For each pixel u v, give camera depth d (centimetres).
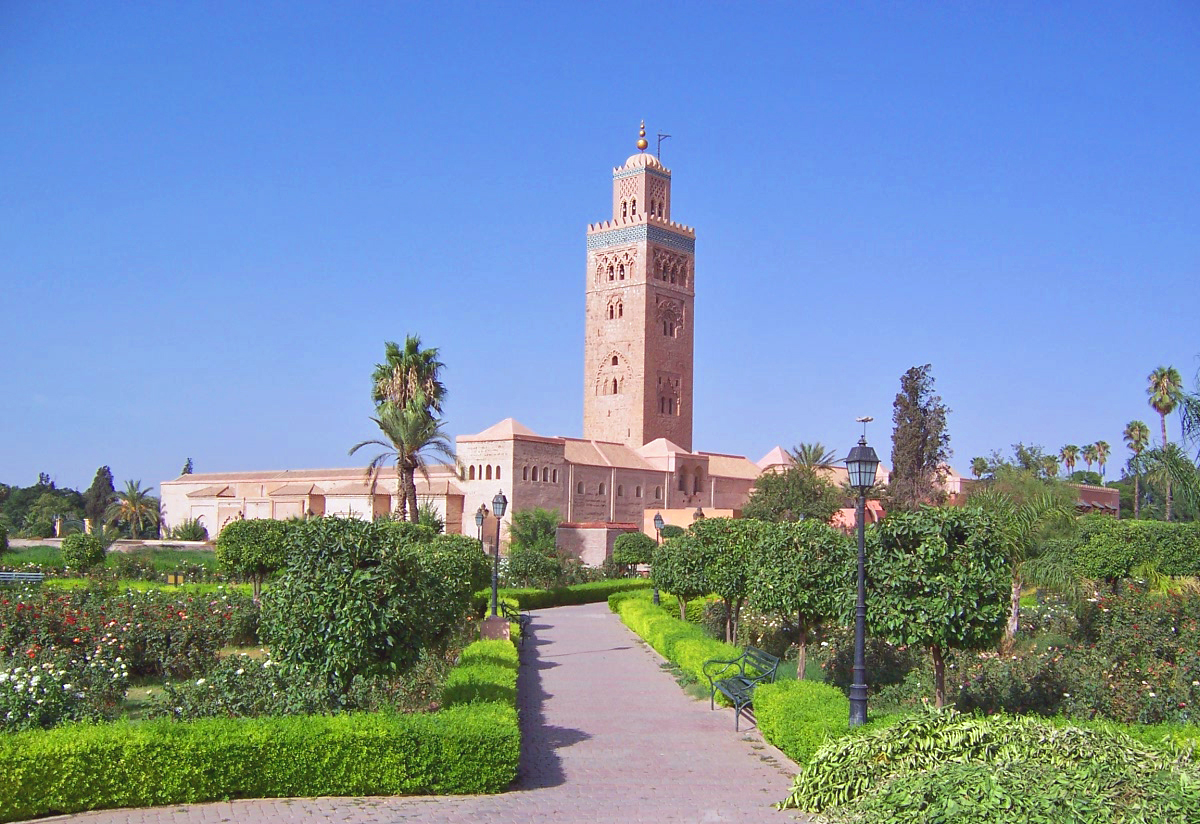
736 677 2077
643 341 9938
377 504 7631
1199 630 2050
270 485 8594
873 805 1013
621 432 10000
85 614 2400
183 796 1327
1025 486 4266
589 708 2145
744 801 1398
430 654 2042
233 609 2648
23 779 1262
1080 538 3503
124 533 10612
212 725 1380
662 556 3312
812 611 2150
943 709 1328
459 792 1414
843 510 7662
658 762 1642
